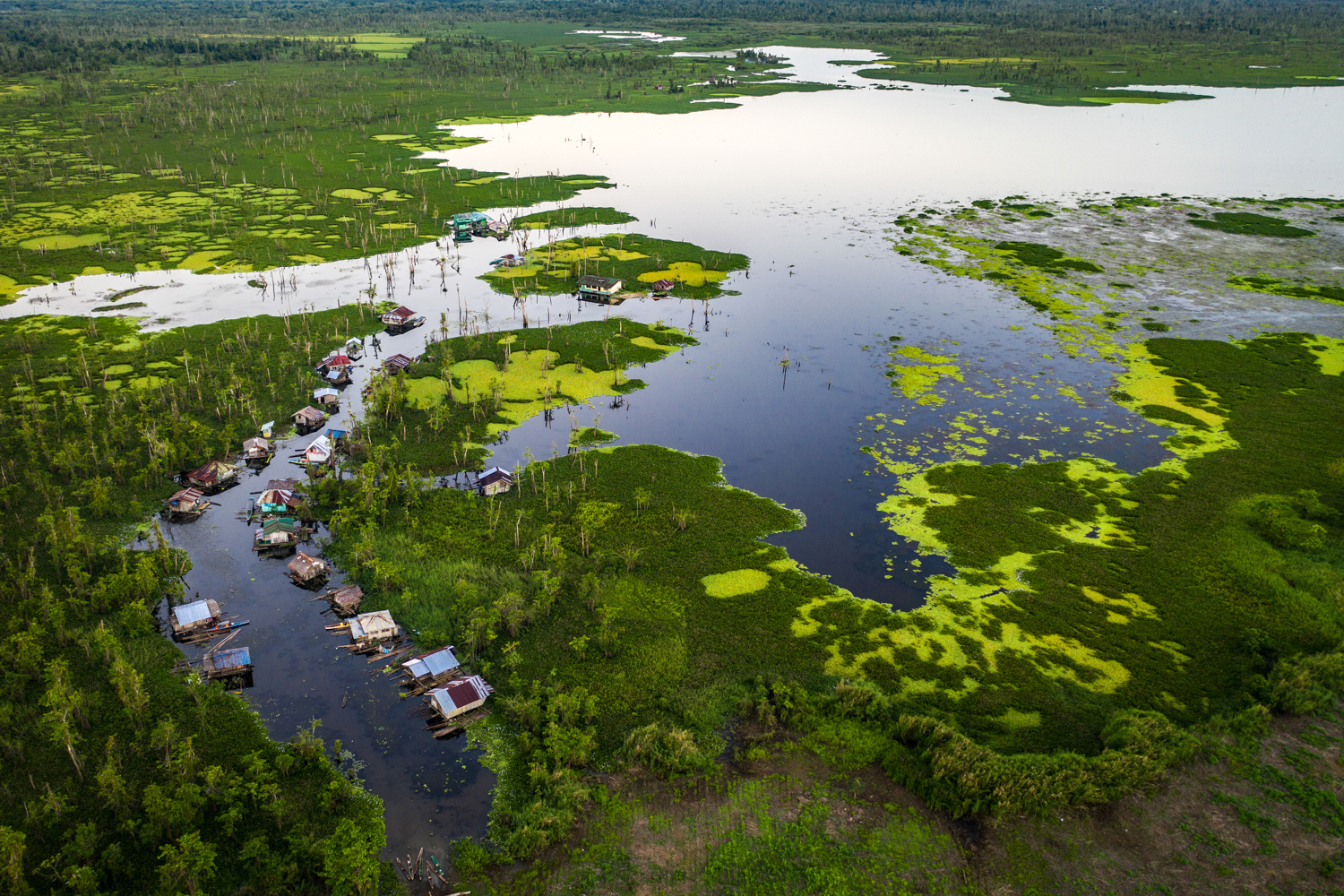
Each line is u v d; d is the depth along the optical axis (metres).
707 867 53.38
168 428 101.19
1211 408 110.69
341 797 58.19
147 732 63.22
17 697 65.31
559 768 59.78
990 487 94.75
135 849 54.31
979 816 56.34
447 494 93.31
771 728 63.59
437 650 69.56
